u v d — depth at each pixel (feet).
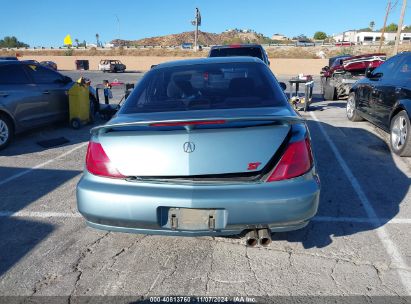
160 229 8.13
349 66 36.42
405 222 11.12
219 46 33.01
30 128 23.06
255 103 9.64
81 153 19.92
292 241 10.18
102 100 42.45
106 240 10.51
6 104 20.86
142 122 7.78
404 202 12.52
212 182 7.83
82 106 26.20
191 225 7.95
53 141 22.80
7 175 16.43
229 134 7.80
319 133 22.82
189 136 7.81
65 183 15.24
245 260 9.34
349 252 9.58
